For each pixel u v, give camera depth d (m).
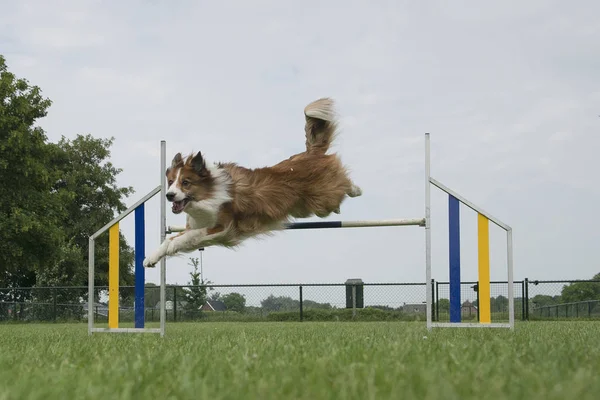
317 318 18.50
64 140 37.84
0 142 22.36
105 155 38.22
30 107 24.12
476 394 2.46
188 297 19.73
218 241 7.18
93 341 6.48
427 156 7.60
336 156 7.92
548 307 17.50
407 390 2.51
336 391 2.55
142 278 7.77
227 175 7.19
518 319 17.44
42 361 4.12
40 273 31.88
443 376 2.92
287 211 7.49
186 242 7.12
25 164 22.80
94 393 2.57
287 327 11.89
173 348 5.12
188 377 2.92
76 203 36.94
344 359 3.74
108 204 37.81
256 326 13.28
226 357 3.99
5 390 2.65
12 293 22.75
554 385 2.63
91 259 7.91
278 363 3.59
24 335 8.73
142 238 7.77
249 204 7.20
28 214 22.83
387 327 10.38
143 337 7.25
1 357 4.29
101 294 23.06
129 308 22.95
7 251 22.59
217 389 2.69
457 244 7.52
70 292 23.00
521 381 2.76
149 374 3.17
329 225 7.62
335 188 7.72
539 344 4.89
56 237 23.50
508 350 4.27
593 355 3.98
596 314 17.64
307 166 7.67
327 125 8.00
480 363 3.57
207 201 6.99
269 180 7.38
